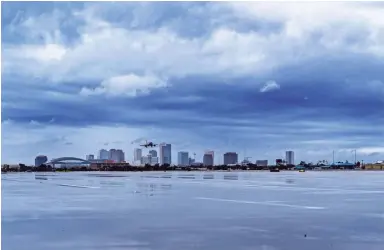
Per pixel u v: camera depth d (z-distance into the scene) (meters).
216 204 35.09
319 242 19.11
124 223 24.86
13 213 30.06
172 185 65.19
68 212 30.41
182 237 20.42
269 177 108.38
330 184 67.69
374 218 26.52
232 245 18.58
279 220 25.66
